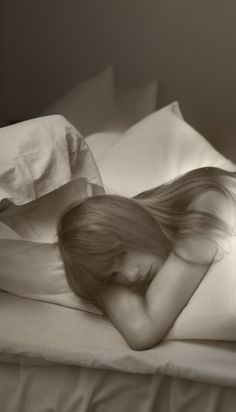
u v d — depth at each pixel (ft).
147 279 4.48
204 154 6.24
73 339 4.16
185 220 4.60
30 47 8.38
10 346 4.12
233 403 4.03
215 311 4.13
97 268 4.40
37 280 4.55
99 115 7.47
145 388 4.10
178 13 7.93
